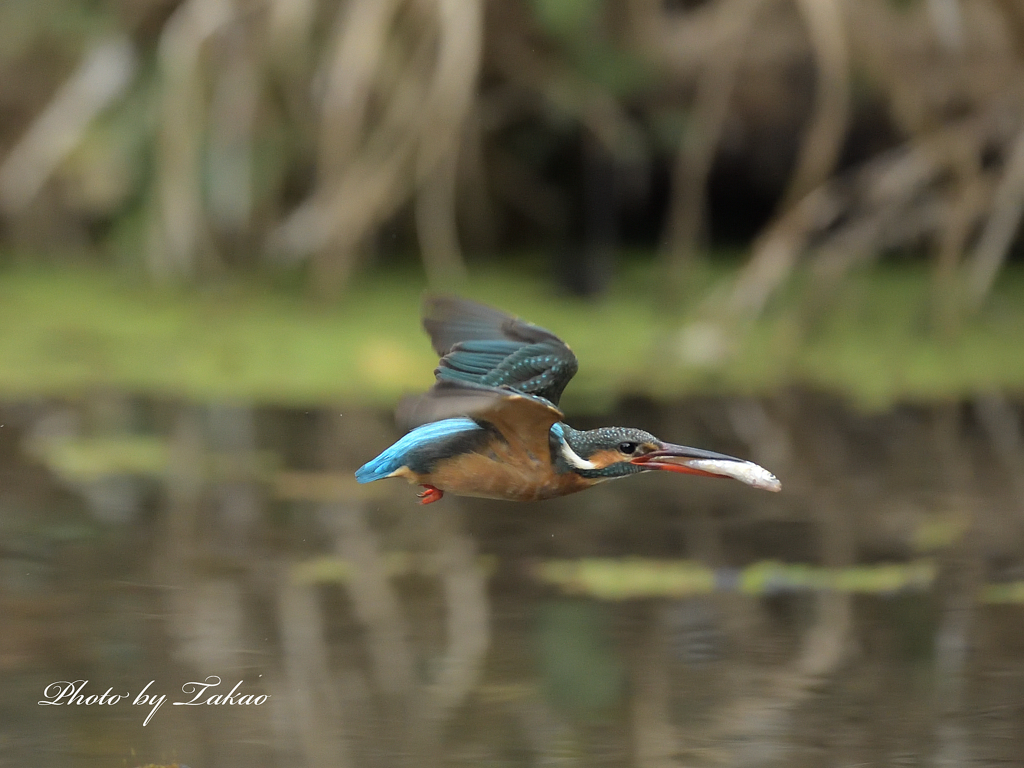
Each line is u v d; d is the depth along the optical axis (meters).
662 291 16.23
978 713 6.06
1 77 17.67
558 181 18.20
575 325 14.81
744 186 18.06
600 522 9.27
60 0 17.42
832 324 15.12
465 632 7.10
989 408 12.33
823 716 6.03
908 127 15.10
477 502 9.80
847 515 9.25
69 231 17.55
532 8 15.99
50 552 8.30
